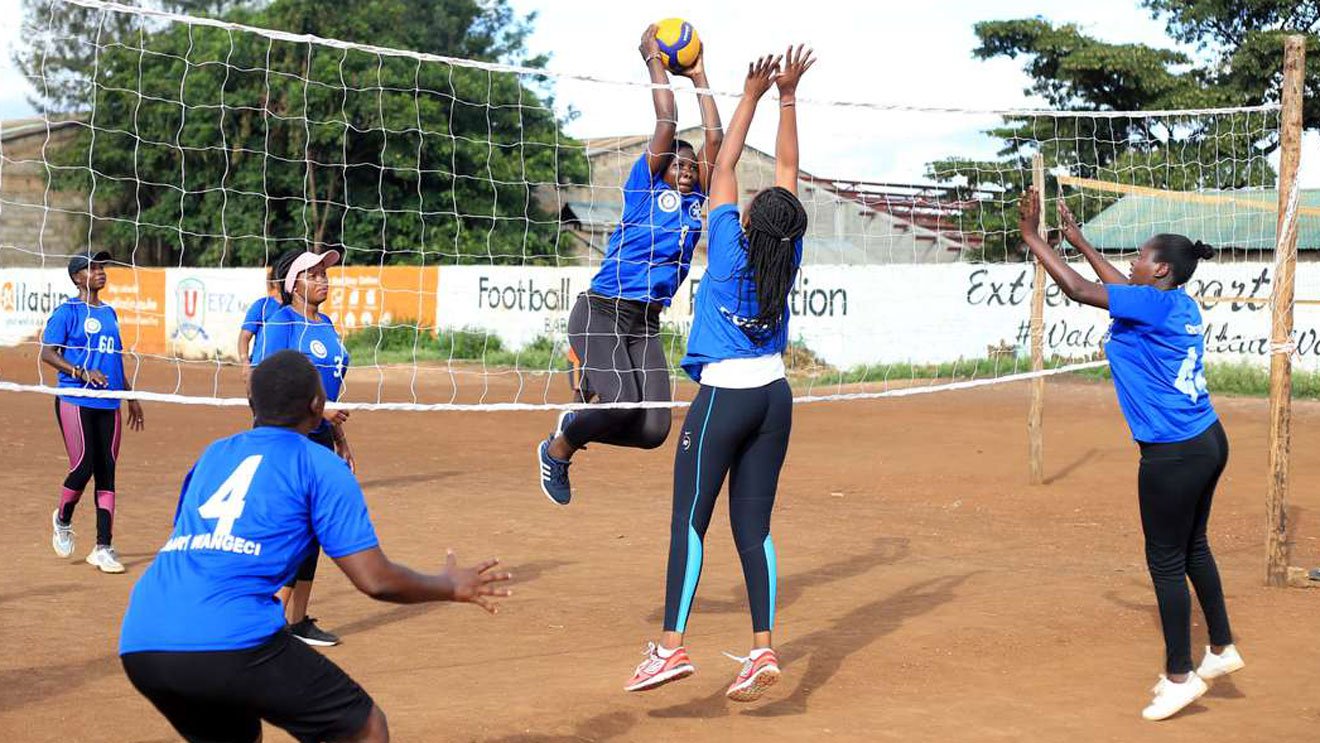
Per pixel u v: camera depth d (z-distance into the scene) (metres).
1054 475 12.04
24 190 28.66
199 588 3.12
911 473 12.22
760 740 4.49
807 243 25.16
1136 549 8.50
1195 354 4.93
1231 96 26.66
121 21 28.97
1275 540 7.19
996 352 22.73
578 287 26.88
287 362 3.40
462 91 30.44
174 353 28.69
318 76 28.77
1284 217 7.11
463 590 3.34
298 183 28.70
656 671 4.60
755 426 4.83
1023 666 5.54
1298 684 5.24
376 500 10.30
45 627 6.04
